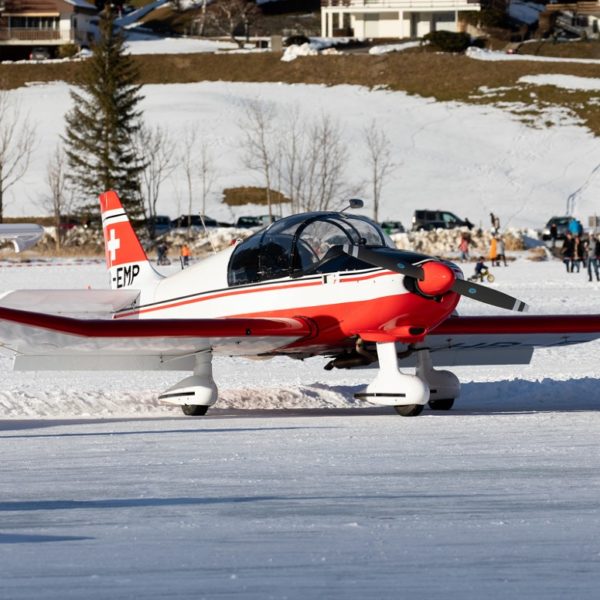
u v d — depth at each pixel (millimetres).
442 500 22781
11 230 34781
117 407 46344
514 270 155000
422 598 14938
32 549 18156
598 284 123312
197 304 47625
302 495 23547
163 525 20250
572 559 17266
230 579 16016
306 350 46000
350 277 42938
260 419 41750
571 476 26062
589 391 50594
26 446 33125
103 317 67812
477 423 38969
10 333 39156
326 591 15312
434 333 44469
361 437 34812
